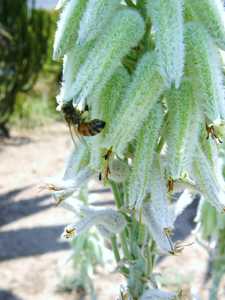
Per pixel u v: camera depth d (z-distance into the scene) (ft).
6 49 2.59
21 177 2.01
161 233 0.34
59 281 1.22
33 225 1.56
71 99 0.31
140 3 0.32
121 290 0.38
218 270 0.67
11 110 2.61
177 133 0.30
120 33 0.30
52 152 2.35
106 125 0.31
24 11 2.59
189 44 0.30
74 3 0.32
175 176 0.31
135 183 0.32
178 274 1.23
